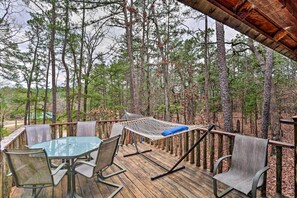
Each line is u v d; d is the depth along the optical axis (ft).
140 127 15.08
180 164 13.76
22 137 13.16
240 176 8.73
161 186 10.52
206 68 37.50
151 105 58.13
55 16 35.88
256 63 38.75
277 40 6.27
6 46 36.63
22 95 48.91
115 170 12.83
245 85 42.04
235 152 9.36
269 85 26.86
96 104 50.03
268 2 3.79
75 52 44.86
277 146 8.86
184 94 49.11
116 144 10.03
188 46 45.42
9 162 7.64
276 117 31.07
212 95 48.98
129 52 37.65
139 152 16.39
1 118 49.83
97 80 46.29
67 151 9.69
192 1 3.86
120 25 37.91
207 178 11.42
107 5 33.40
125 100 61.52
